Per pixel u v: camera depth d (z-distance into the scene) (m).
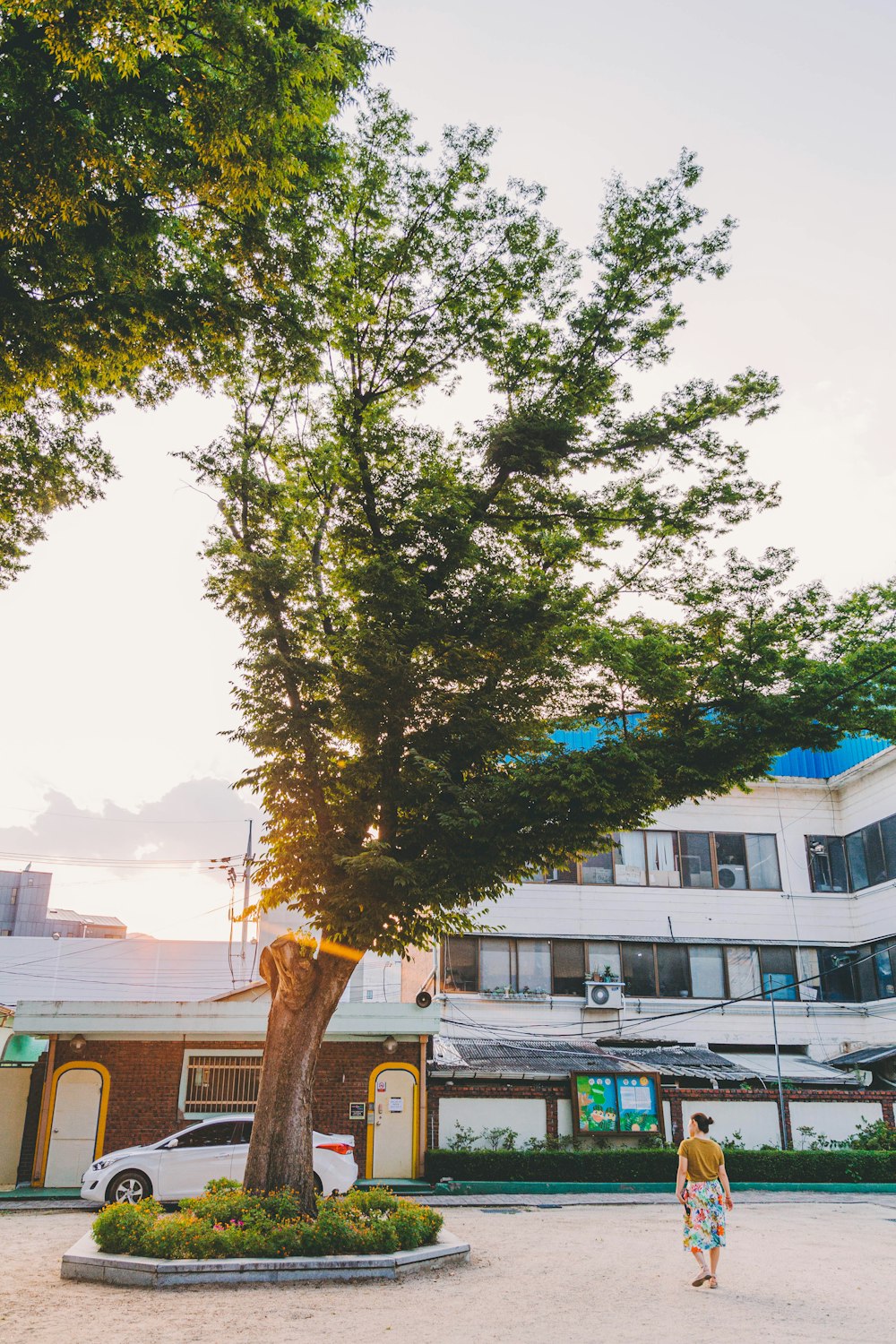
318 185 11.41
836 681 13.73
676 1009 28.55
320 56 9.11
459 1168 21.33
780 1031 28.83
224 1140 15.99
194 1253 10.40
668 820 30.45
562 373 15.23
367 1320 8.46
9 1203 17.86
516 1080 23.28
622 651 13.84
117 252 10.02
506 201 14.32
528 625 13.40
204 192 9.73
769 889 30.23
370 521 14.41
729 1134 23.73
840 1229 15.95
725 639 14.44
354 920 12.04
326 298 13.38
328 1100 21.67
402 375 15.07
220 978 43.44
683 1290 10.10
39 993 42.25
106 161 8.88
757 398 14.61
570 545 14.62
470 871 12.31
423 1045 22.30
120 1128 20.66
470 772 13.64
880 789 29.47
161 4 8.05
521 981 28.11
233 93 8.80
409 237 14.38
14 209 9.09
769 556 14.15
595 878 29.52
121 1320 8.19
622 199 14.49
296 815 12.65
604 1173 21.81
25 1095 21.16
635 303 14.89
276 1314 8.61
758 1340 7.79
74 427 13.80
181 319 11.02
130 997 43.00
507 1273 11.07
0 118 8.55
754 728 13.69
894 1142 23.78
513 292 14.71
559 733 25.64
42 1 7.59
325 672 12.87
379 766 12.72
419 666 12.59
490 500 14.87
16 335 10.15
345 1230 10.98
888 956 28.58
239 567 13.04
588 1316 8.73
